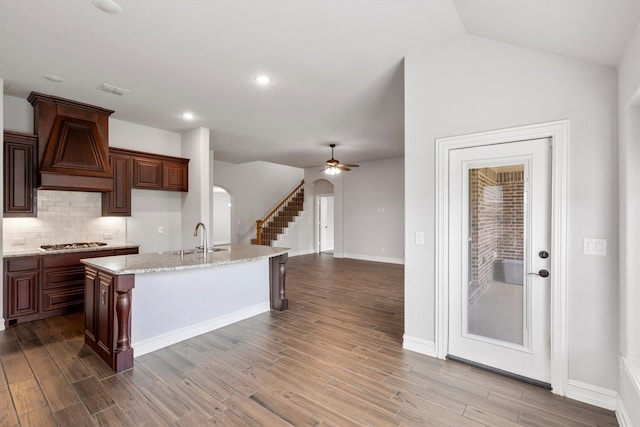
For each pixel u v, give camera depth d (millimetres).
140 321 3018
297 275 6672
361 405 2230
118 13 2326
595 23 1844
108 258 3383
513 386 2469
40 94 3822
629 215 1978
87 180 4176
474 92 2709
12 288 3652
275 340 3330
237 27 2535
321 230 10867
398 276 6582
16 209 3756
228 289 3812
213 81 3547
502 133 2580
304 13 2371
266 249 4207
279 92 3863
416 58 3004
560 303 2350
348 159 8492
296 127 5352
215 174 9023
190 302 3420
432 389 2428
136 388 2420
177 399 2285
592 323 2248
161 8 2279
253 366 2773
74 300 4133
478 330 2777
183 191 5551
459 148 2809
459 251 2838
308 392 2385
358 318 4004
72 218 4477
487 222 2715
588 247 2254
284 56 3020
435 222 2910
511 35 2410
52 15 2338
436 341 2932
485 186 2713
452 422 2057
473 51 2709
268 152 7438
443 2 2273
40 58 3008
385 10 2355
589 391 2260
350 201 9188
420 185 3004
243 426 2010
